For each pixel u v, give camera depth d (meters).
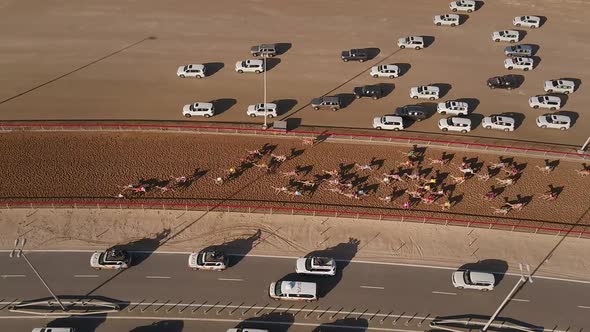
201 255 56.06
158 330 51.47
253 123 71.56
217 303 53.53
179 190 63.12
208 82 78.38
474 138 70.06
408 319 52.53
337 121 72.25
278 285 53.75
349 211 61.19
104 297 53.78
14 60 81.00
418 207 61.75
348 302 53.75
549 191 63.69
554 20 92.12
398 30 89.19
